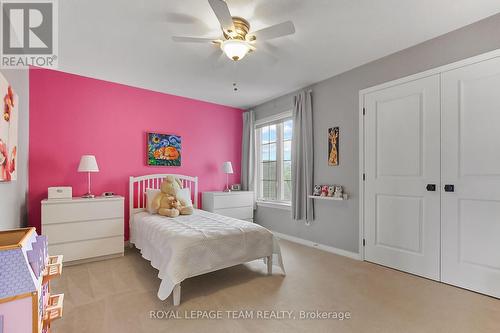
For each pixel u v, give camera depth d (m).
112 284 2.42
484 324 1.77
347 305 2.03
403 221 2.72
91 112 3.49
